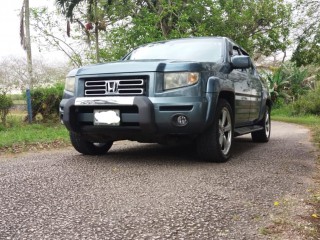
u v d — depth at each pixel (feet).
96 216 9.60
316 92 85.40
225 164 16.67
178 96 15.21
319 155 20.13
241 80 20.10
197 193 11.70
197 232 8.62
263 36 84.07
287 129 41.22
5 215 9.73
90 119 16.19
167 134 15.71
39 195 11.56
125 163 16.80
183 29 69.46
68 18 61.26
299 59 53.62
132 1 72.90
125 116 15.52
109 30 75.00
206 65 16.25
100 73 16.03
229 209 10.25
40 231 8.64
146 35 66.85
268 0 78.59
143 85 15.40
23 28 53.83
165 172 14.76
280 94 96.27
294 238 8.39
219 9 74.02
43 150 23.21
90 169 15.47
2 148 23.97
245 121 21.70
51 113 43.34
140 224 9.05
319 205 10.84
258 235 8.52
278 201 11.14
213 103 15.70
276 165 16.75
